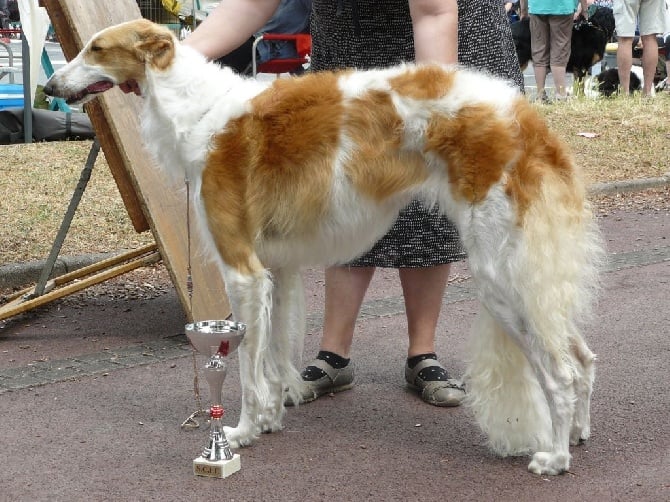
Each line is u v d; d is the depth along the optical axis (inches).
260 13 172.9
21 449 159.9
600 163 414.3
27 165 370.3
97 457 156.9
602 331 227.0
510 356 151.8
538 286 142.5
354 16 180.4
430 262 182.5
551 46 527.8
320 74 154.3
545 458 150.3
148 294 260.1
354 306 187.3
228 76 153.8
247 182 149.7
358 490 144.8
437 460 156.2
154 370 200.5
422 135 145.3
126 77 153.5
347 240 154.6
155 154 155.7
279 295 167.0
